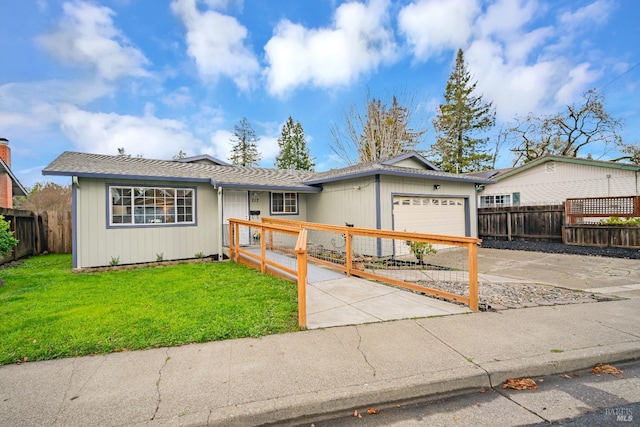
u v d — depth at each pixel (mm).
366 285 5867
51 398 2432
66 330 3719
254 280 6305
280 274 6613
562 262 8719
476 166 27609
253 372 2771
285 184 10938
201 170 11070
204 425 2168
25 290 5688
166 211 9180
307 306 4629
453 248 11844
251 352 3158
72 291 5586
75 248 7875
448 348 3209
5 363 2992
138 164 10172
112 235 8367
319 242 11781
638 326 3785
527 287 5914
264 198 11461
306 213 12578
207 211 9883
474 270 4473
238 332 3629
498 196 18422
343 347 3254
